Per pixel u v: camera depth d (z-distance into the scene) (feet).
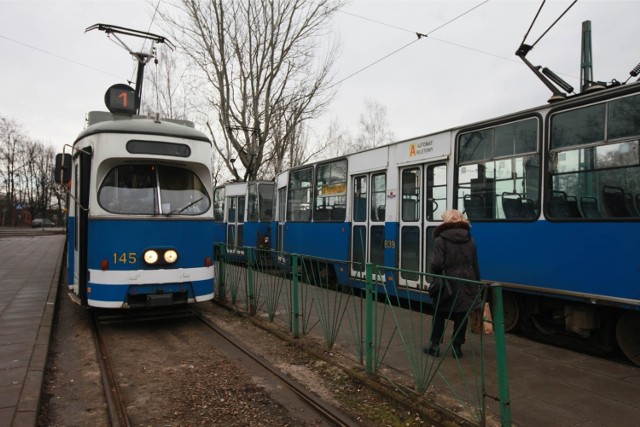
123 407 14.55
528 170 21.54
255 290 26.89
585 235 18.90
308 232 39.88
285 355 20.07
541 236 20.67
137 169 25.02
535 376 16.79
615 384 16.01
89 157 24.35
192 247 25.00
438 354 15.20
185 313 27.89
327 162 37.93
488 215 23.41
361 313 18.04
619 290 17.65
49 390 16.24
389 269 16.62
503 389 11.68
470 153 24.75
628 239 17.46
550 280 20.20
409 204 28.94
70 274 27.81
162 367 18.67
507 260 22.20
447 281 15.12
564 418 13.30
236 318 27.04
